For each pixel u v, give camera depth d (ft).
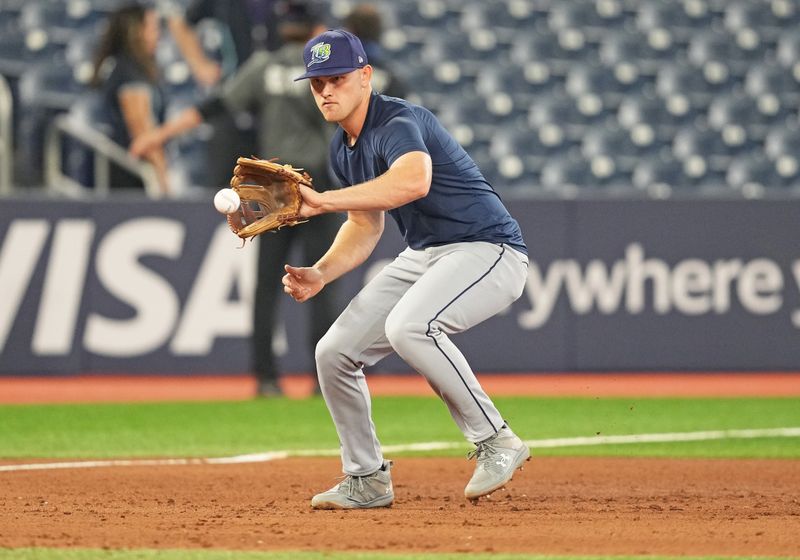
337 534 47.21
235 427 94.58
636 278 133.49
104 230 127.03
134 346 127.54
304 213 49.26
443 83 196.24
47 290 126.31
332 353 53.67
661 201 133.69
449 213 53.21
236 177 49.98
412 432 92.84
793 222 134.51
